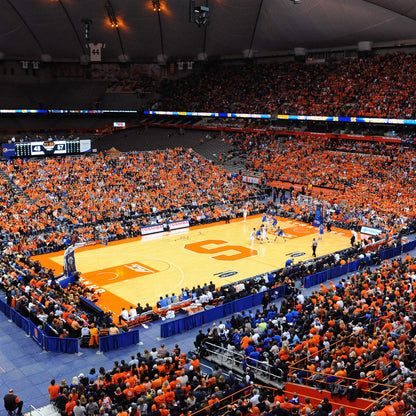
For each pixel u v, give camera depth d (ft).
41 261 139.23
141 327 97.76
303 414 52.85
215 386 64.18
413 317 79.87
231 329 84.48
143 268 134.21
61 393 63.93
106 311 103.65
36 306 92.99
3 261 121.08
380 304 89.71
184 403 59.06
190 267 135.44
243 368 74.13
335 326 79.92
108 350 86.74
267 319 90.58
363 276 109.40
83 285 114.42
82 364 81.10
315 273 122.62
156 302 109.40
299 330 81.71
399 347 69.51
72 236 155.33
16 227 153.89
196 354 83.10
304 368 67.36
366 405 56.24
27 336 90.99
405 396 49.90
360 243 144.25
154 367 67.36
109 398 60.64
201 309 105.29
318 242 161.79
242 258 143.84
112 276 127.13
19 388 72.74
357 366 61.41
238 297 109.09
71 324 89.40
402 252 148.25
